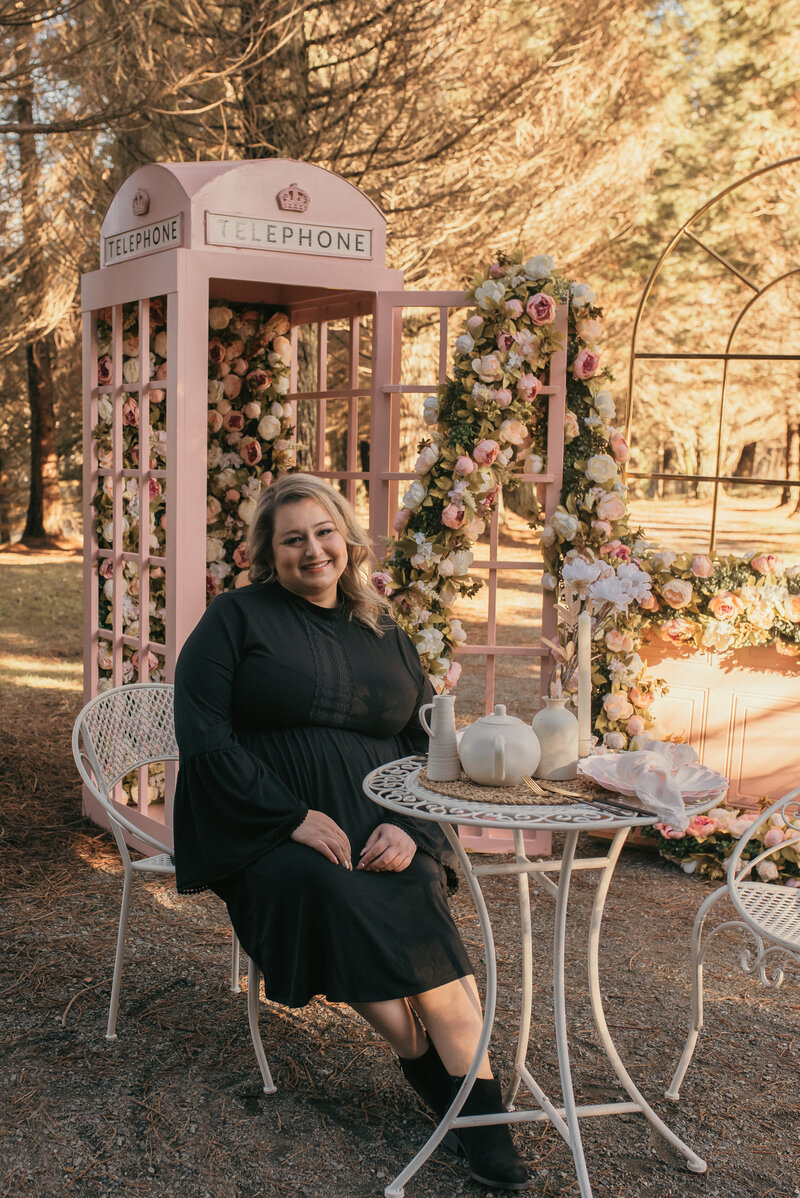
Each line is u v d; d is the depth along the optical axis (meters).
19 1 5.83
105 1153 2.47
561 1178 2.40
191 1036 3.03
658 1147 2.53
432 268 8.34
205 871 2.56
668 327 15.13
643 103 9.29
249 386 5.40
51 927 3.80
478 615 11.23
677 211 14.45
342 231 4.47
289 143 7.55
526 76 7.48
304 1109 2.67
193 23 6.90
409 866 2.54
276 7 6.61
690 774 2.39
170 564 4.24
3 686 7.82
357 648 2.79
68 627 10.44
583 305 4.49
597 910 2.44
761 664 4.38
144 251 4.46
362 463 17.42
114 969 3.14
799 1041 3.06
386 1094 2.74
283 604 2.78
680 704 4.54
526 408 4.44
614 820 2.10
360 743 2.75
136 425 4.80
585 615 2.45
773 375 15.81
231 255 4.21
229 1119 2.62
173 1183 2.37
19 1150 2.48
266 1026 3.10
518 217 8.27
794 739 4.33
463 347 4.40
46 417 16.58
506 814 2.13
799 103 14.02
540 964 3.55
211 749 2.57
